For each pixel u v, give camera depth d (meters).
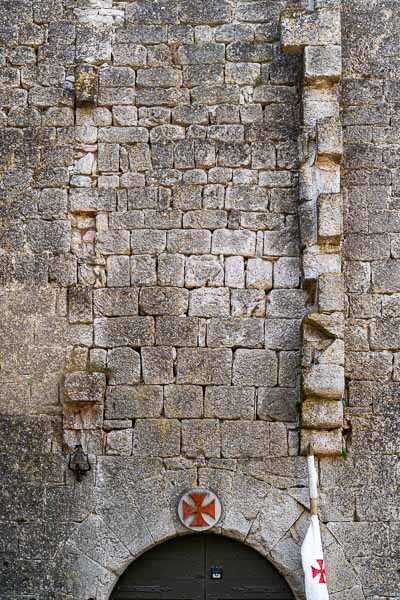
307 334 11.59
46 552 11.45
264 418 11.70
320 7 12.17
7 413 11.74
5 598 11.36
